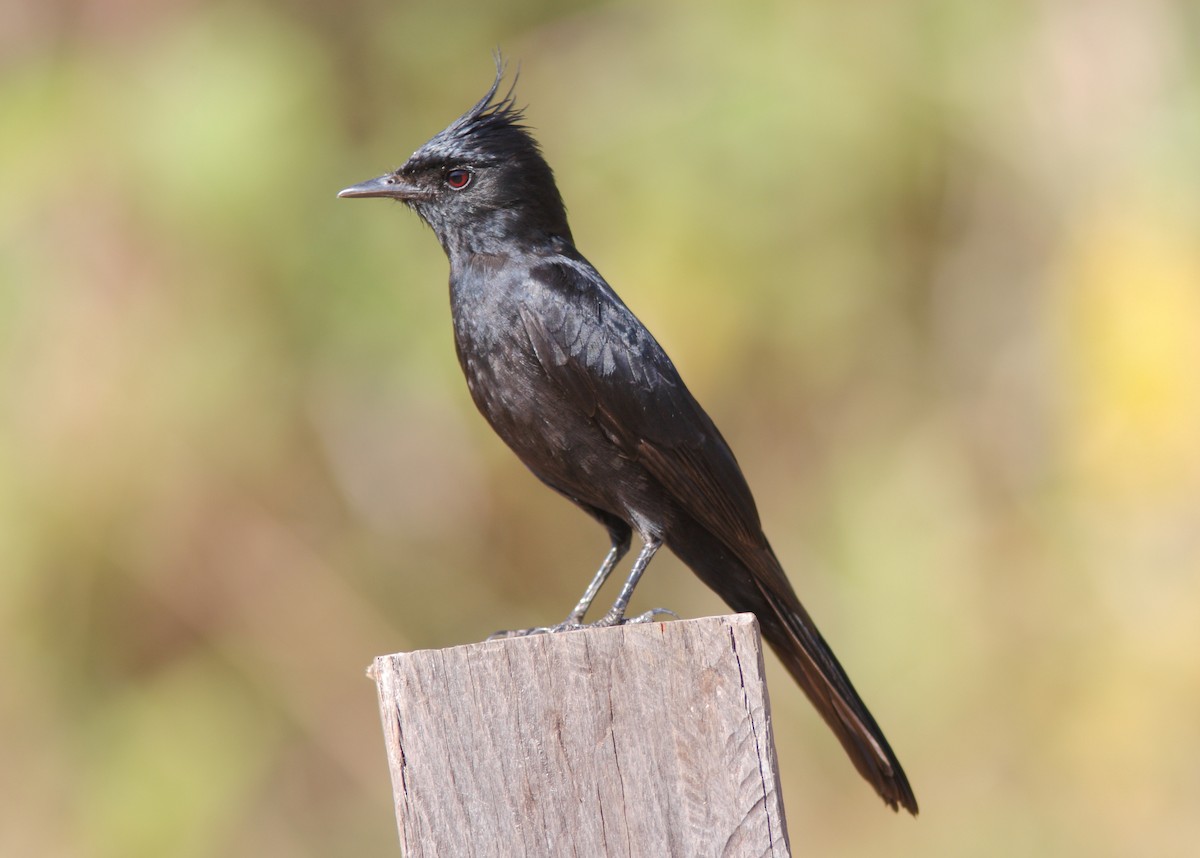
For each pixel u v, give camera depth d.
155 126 13.32
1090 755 13.67
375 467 13.91
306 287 13.52
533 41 14.62
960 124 14.47
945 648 14.24
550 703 5.37
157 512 13.52
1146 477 13.60
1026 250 14.66
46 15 13.80
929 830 13.90
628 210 13.95
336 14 14.40
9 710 13.52
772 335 14.25
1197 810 13.30
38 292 13.20
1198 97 14.20
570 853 5.30
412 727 5.37
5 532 13.10
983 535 14.42
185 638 13.90
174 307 13.35
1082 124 14.45
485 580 14.38
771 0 14.23
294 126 13.48
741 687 5.32
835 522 14.70
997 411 14.58
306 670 13.95
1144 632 13.65
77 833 13.47
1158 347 13.50
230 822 13.58
